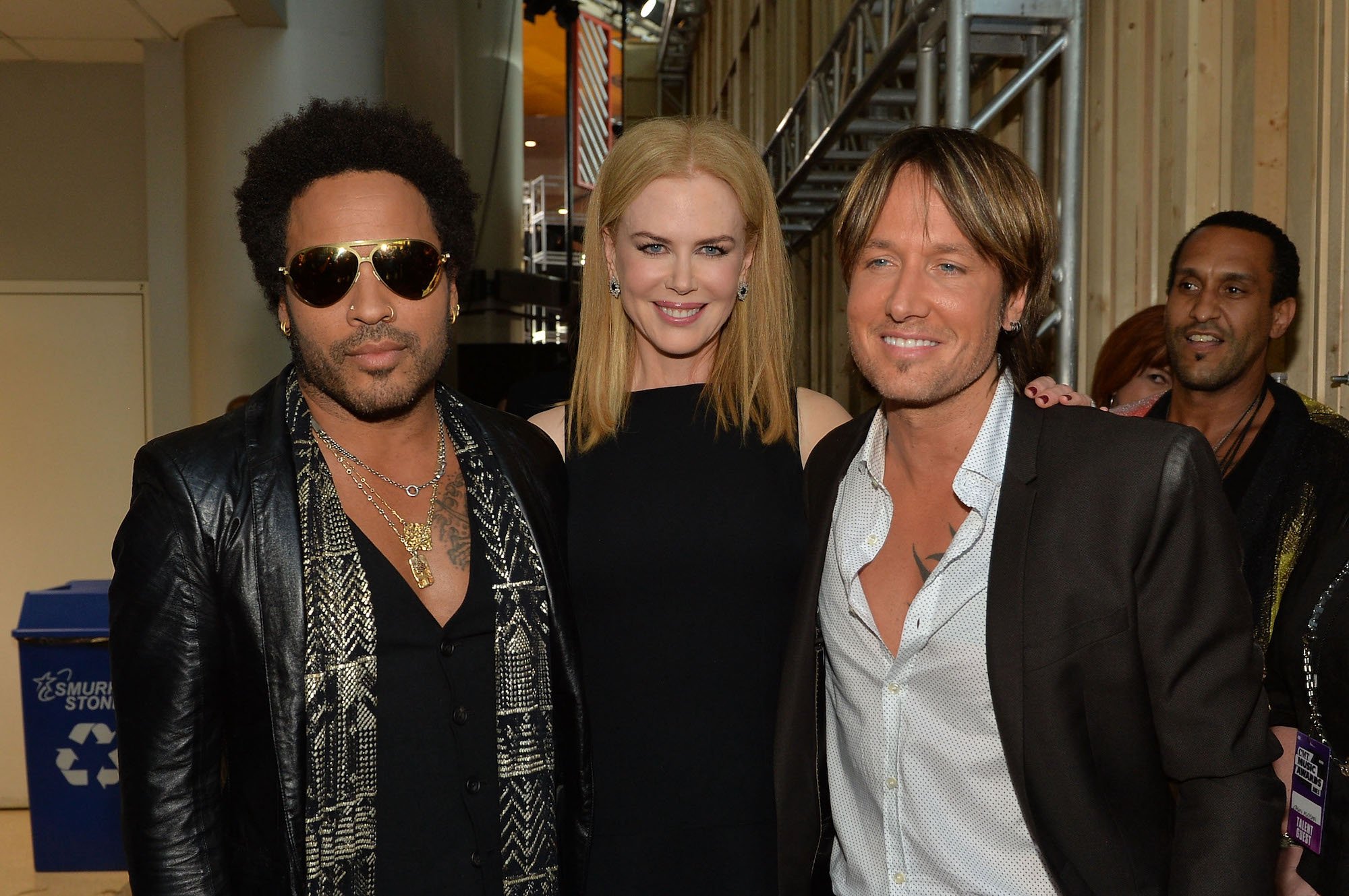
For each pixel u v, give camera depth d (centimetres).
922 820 135
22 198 462
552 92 1376
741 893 168
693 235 176
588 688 175
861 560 144
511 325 860
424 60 790
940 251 131
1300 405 202
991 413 139
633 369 195
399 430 146
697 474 181
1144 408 257
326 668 132
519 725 144
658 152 176
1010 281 136
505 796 142
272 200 139
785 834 153
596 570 176
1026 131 371
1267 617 186
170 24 419
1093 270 386
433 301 139
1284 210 299
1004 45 362
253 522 132
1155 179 348
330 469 144
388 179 138
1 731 459
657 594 174
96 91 462
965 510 139
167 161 452
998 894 131
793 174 621
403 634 138
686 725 171
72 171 463
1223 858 121
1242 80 308
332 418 145
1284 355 288
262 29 415
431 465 150
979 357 133
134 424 466
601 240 188
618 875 169
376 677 135
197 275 424
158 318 458
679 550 175
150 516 129
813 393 195
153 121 449
